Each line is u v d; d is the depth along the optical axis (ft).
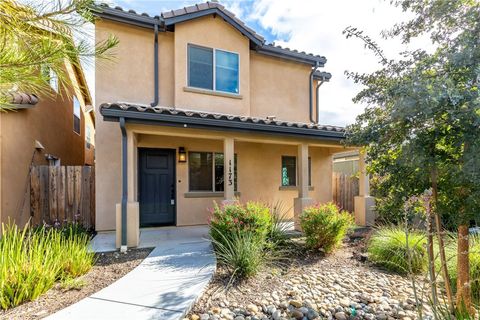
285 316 12.49
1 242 16.02
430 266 11.44
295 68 39.40
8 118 25.85
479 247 16.05
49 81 9.81
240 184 35.27
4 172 25.31
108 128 28.50
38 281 13.02
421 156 10.18
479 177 9.00
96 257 19.60
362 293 14.89
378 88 12.07
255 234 19.48
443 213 11.18
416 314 12.73
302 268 18.29
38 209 28.22
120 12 28.40
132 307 12.06
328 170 41.06
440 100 9.21
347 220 22.77
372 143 12.42
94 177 29.48
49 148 34.99
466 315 10.68
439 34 10.80
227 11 32.78
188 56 31.37
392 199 12.66
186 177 32.19
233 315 12.19
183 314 11.64
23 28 8.70
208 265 17.65
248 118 25.36
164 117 21.94
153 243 23.61
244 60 34.32
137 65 30.17
